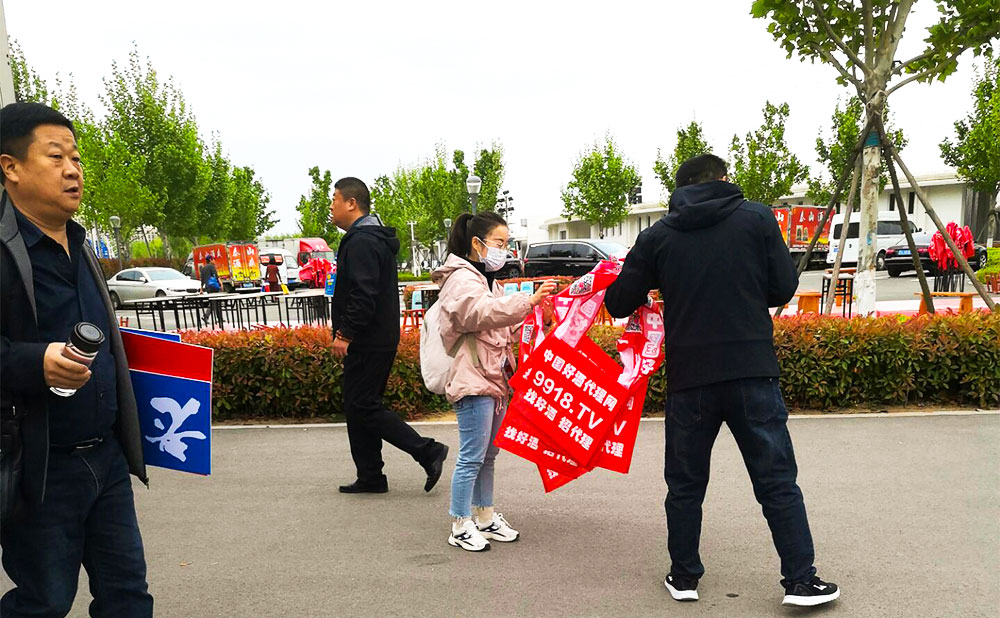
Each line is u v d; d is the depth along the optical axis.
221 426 6.05
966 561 3.27
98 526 2.11
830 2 7.05
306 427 6.00
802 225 28.50
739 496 4.16
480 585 3.19
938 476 4.39
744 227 2.87
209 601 3.08
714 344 2.84
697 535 2.98
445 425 5.97
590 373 3.39
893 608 2.88
